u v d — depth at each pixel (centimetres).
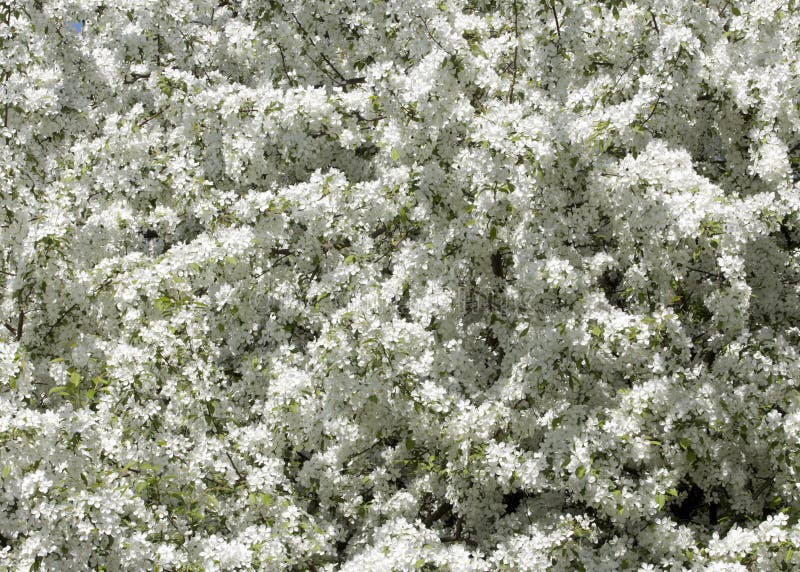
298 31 1056
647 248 816
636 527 791
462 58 803
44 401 928
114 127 938
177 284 855
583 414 784
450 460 800
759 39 898
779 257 949
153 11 1049
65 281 887
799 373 817
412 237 914
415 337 771
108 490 702
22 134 962
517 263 791
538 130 749
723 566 697
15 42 991
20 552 685
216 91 922
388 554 729
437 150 838
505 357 829
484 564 725
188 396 812
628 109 784
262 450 823
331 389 771
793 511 767
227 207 891
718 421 798
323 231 862
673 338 789
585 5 851
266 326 904
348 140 911
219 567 698
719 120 938
